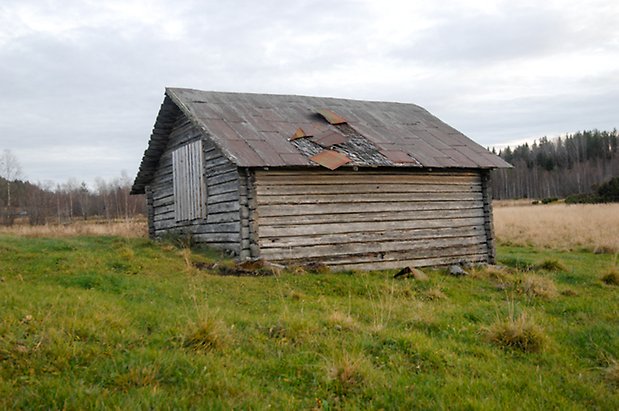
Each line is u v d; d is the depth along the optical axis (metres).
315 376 5.40
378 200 15.18
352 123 17.44
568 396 5.39
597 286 12.67
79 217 66.69
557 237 25.81
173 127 18.36
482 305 10.00
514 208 51.03
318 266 13.42
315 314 7.99
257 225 13.34
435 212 16.22
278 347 6.26
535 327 7.10
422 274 13.27
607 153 117.44
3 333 5.61
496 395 5.21
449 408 4.84
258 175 13.50
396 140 16.70
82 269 10.98
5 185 59.91
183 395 4.66
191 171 16.72
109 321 6.48
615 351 6.73
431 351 6.36
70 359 5.24
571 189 101.88
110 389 4.69
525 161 124.06
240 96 17.72
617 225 28.31
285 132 15.18
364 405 4.89
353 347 6.25
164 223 19.36
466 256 16.69
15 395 4.42
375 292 10.94
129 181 81.75
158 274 11.20
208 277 11.12
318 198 14.24
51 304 7.09
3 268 10.84
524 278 12.52
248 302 9.04
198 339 6.02
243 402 4.64
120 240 18.19
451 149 17.17
